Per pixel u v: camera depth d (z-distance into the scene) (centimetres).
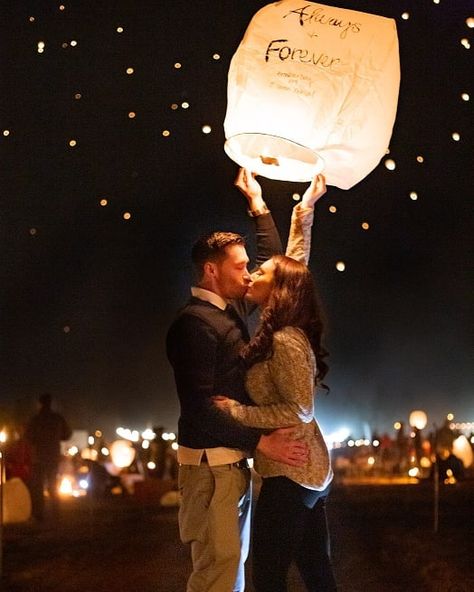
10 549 1191
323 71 577
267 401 553
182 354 548
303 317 558
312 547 595
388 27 591
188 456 559
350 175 608
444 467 2297
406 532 1308
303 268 565
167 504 1764
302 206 625
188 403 546
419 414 2359
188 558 1099
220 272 561
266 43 577
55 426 1530
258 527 558
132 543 1240
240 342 561
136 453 2319
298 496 554
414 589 906
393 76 591
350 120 584
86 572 1013
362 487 2173
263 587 557
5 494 1489
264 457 557
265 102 574
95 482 1973
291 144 590
